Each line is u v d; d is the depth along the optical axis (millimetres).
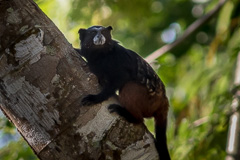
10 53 7129
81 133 7047
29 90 7086
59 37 7441
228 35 14102
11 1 7223
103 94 7453
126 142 7289
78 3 14180
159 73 14562
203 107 13680
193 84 14250
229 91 11914
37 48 7195
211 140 12125
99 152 7047
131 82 9742
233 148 11258
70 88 7180
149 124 12578
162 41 19047
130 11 15812
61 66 7246
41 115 7070
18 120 7219
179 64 17062
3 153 12258
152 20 19125
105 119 7266
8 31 7152
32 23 7285
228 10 14117
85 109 7121
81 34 10578
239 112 11562
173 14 19688
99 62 9922
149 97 9727
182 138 12203
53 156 7051
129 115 7547
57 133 7023
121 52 10031
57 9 14180
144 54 18484
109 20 15164
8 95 7180
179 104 15164
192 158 11906
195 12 19609
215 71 13977
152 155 7508
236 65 12867
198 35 18141
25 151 12055
